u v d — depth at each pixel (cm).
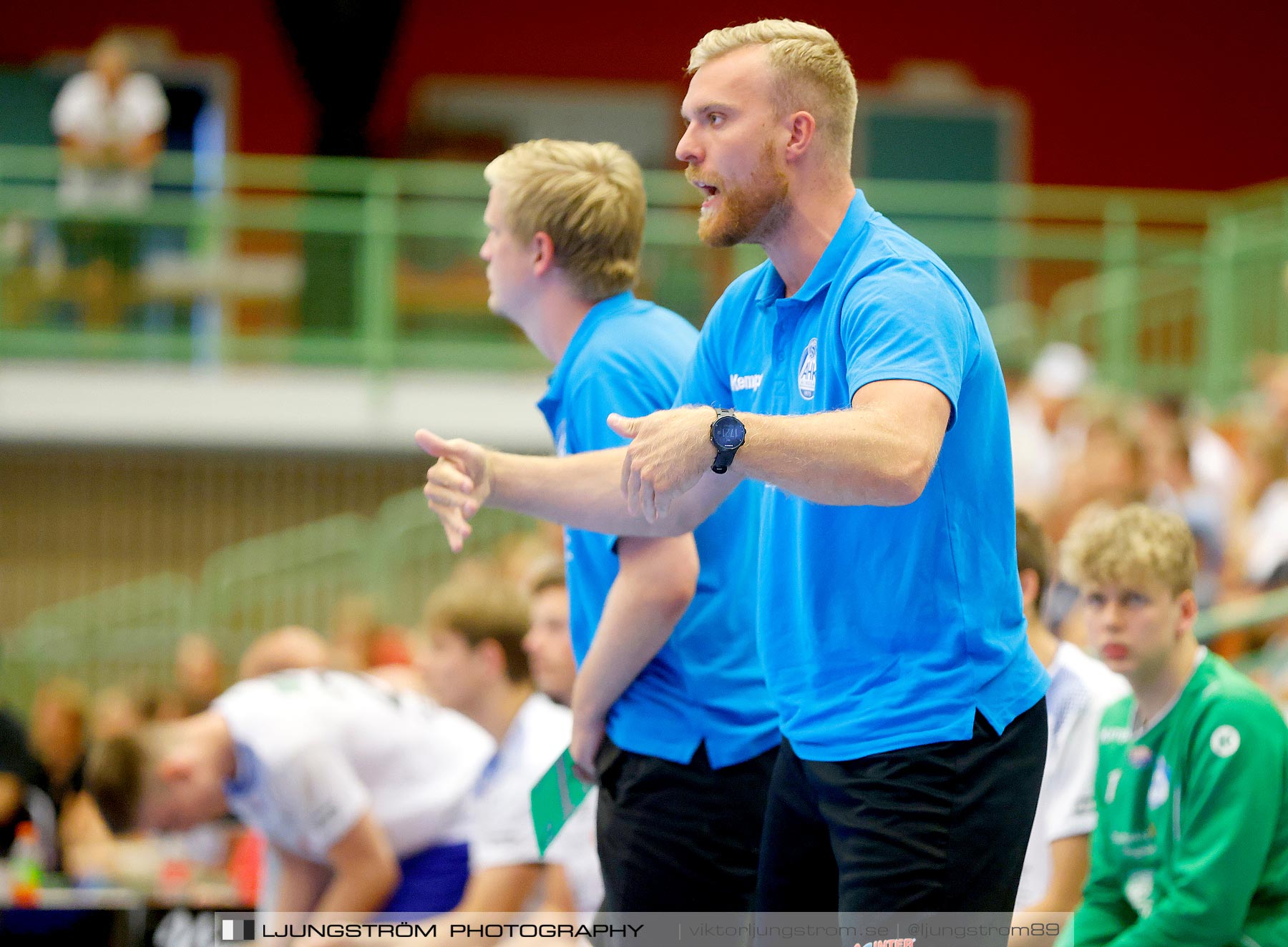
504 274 715
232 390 2709
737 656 674
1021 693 548
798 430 483
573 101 3734
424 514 2592
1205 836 716
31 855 1414
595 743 676
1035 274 2952
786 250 577
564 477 618
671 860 658
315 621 2614
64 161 2752
